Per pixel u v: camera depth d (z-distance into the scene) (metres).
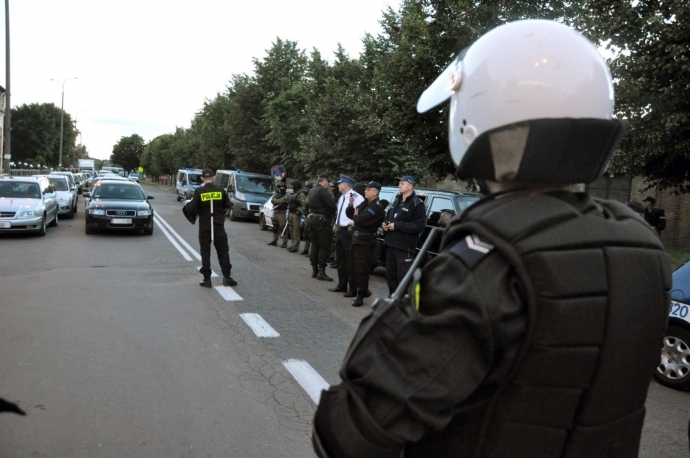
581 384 1.02
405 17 13.40
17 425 3.48
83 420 3.61
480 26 10.48
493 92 1.09
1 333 5.48
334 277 10.18
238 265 10.85
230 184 22.62
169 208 28.08
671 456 3.53
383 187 11.21
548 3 10.18
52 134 71.69
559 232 1.01
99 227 14.67
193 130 54.00
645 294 1.09
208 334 5.78
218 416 3.78
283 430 3.62
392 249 7.15
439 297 1.00
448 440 1.11
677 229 15.90
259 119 28.33
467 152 1.13
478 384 0.98
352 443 1.01
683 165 9.08
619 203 1.25
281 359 5.05
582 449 1.05
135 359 4.85
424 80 11.59
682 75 7.57
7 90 27.66
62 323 5.93
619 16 7.81
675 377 4.80
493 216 1.04
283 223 14.38
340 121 16.28
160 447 3.31
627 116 8.06
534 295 0.97
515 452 1.03
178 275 9.36
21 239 13.63
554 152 1.02
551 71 1.08
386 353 1.02
